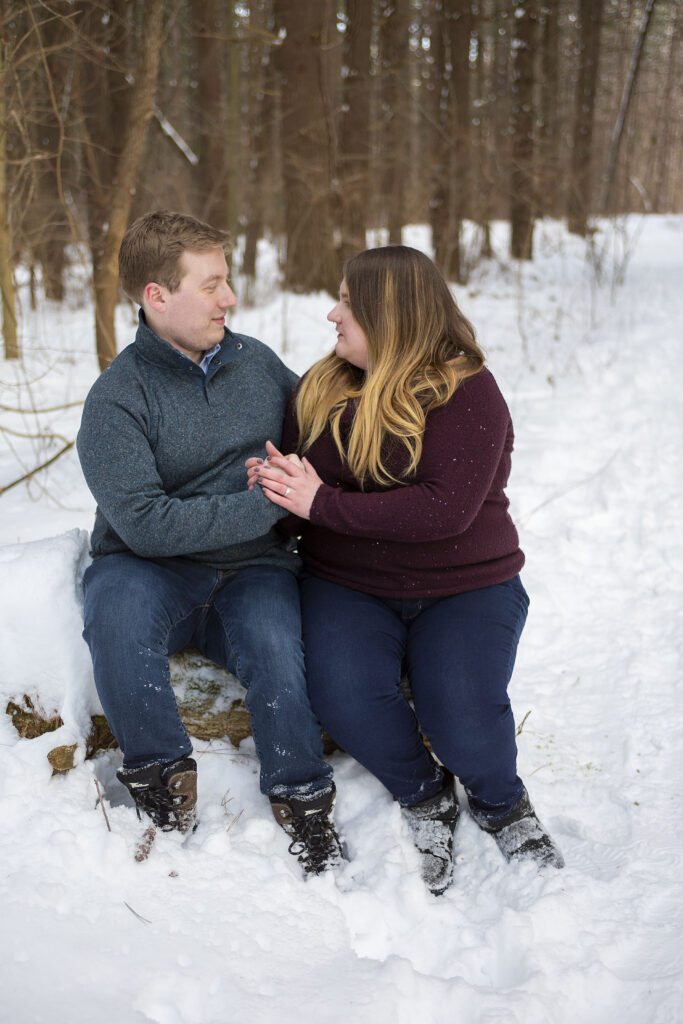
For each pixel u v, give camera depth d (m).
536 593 3.32
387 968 1.65
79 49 5.34
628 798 2.29
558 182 14.54
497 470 2.25
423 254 2.20
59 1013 1.48
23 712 2.09
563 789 2.32
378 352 2.16
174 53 10.83
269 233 17.69
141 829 1.92
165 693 1.93
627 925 1.84
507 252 16.52
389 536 2.10
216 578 2.19
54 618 2.13
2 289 5.62
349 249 10.64
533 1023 1.58
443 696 2.02
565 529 3.86
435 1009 1.60
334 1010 1.55
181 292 2.05
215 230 2.09
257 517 2.10
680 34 14.70
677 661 2.93
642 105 22.25
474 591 2.19
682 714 2.66
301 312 9.12
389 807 2.12
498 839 2.06
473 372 2.16
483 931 1.81
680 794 2.32
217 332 2.13
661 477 4.39
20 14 4.55
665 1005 1.65
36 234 6.77
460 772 2.04
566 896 1.86
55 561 2.18
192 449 2.15
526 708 2.69
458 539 2.18
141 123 4.96
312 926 1.77
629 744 2.51
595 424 5.29
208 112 10.68
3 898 1.70
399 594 2.18
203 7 8.80
